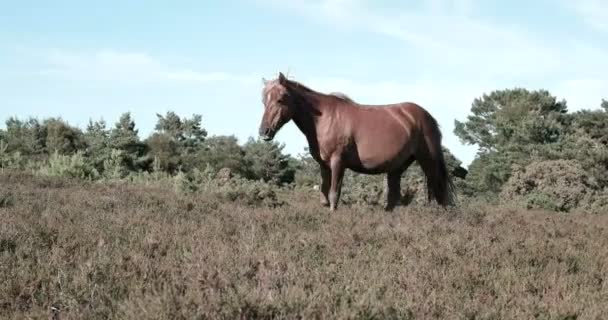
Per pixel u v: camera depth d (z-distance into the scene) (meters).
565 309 5.43
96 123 40.53
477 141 73.12
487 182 56.47
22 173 18.92
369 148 12.82
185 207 11.92
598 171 46.56
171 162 48.91
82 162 21.78
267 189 15.30
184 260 6.46
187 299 4.73
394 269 6.54
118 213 10.35
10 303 5.30
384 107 13.35
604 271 7.23
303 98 12.60
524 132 58.75
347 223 10.16
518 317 5.15
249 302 4.59
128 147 39.84
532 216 15.45
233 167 53.59
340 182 12.77
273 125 12.36
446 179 13.96
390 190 13.67
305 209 11.88
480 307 5.35
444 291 5.70
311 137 12.80
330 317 4.54
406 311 4.94
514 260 7.43
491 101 72.56
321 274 5.92
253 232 8.43
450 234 9.04
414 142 13.41
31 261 6.28
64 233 7.77
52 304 5.20
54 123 39.12
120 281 5.65
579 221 15.04
